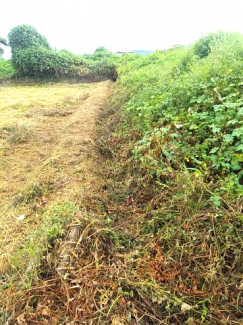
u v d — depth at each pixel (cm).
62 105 632
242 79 261
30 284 135
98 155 314
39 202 228
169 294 132
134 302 131
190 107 265
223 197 161
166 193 192
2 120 505
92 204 202
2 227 206
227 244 142
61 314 124
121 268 147
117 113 438
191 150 214
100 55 1518
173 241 158
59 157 299
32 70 1267
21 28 1267
